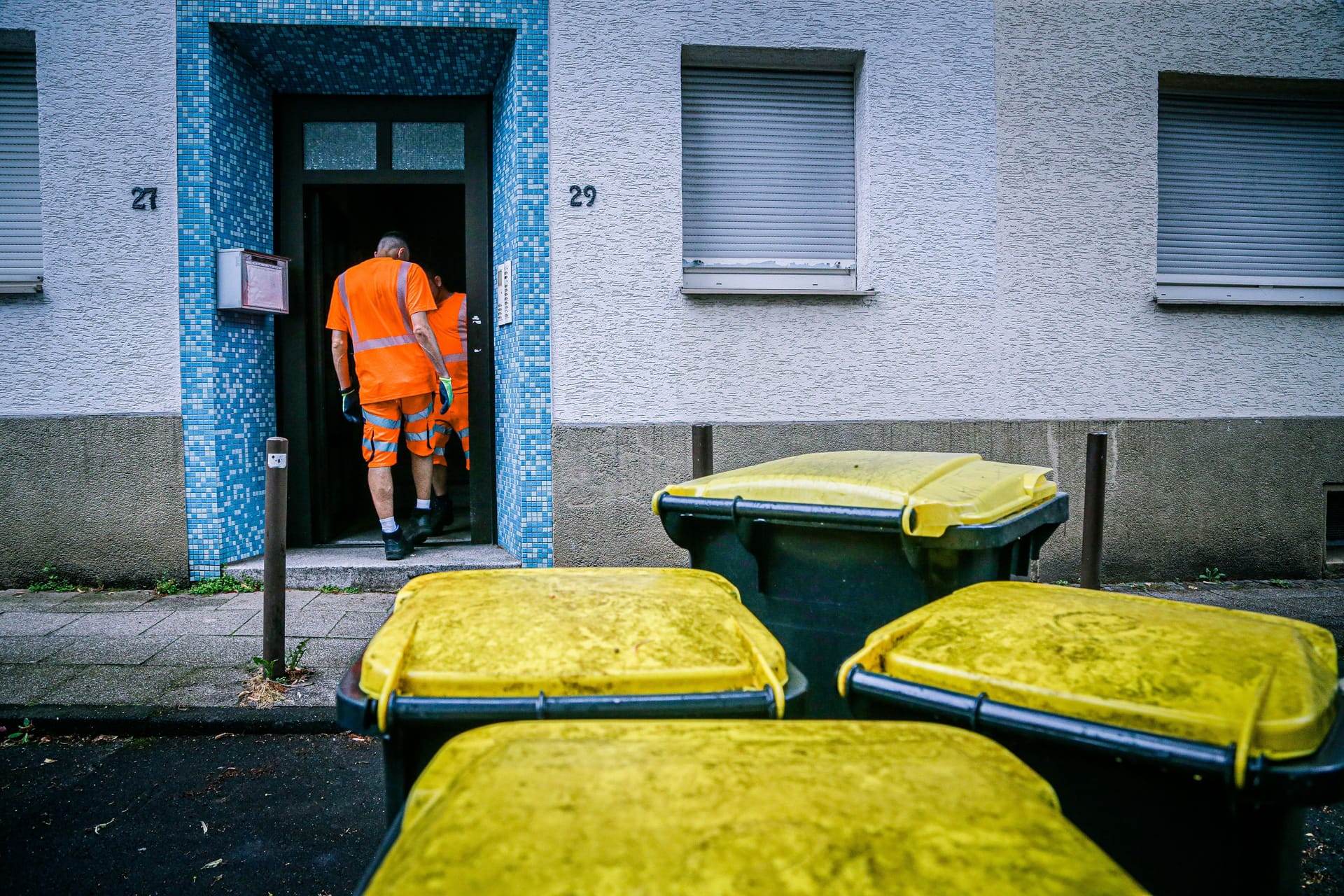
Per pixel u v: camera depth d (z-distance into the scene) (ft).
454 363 22.12
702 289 20.18
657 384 20.31
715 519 9.24
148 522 19.53
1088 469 13.37
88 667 14.65
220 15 19.13
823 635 8.61
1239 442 22.00
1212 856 4.98
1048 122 21.26
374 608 18.28
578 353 20.08
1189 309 21.79
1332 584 21.91
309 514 21.90
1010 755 4.18
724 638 6.15
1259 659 5.41
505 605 6.53
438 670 5.67
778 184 21.49
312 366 22.11
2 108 20.18
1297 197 23.39
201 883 9.05
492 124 21.95
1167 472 21.83
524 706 5.52
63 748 12.29
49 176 19.26
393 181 21.84
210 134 19.35
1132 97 21.50
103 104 19.24
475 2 19.52
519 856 3.06
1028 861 3.07
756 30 20.27
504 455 21.43
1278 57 21.91
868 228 20.98
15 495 19.43
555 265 19.98
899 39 20.75
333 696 13.64
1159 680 5.25
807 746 4.14
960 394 21.16
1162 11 21.52
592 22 19.84
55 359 19.40
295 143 21.65
